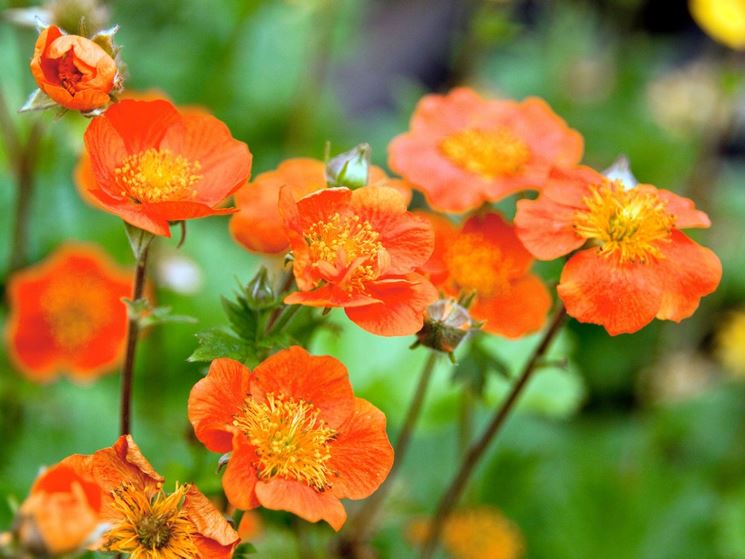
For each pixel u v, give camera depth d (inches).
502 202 16.8
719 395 24.1
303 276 12.5
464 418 17.2
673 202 13.6
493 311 14.1
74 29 13.7
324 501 12.4
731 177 28.8
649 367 23.7
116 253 21.5
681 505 19.4
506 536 17.8
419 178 14.6
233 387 12.5
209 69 25.2
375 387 17.8
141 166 12.9
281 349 13.2
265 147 25.5
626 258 13.3
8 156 18.4
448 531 17.6
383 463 12.6
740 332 24.8
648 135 26.5
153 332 19.3
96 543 12.1
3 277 20.7
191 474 14.1
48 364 18.3
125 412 13.5
